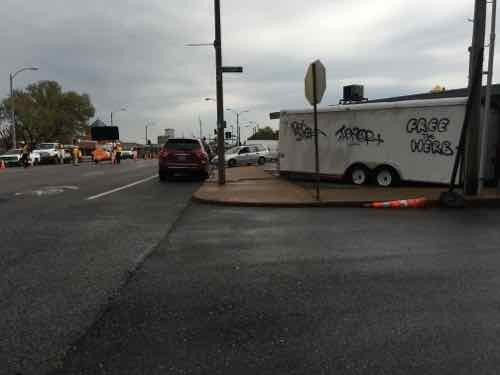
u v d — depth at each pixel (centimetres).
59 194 1252
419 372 266
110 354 289
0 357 285
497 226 741
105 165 3628
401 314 356
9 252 562
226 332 322
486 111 1025
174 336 316
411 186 1344
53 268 489
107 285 430
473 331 324
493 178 1245
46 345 302
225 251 568
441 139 1249
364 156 1377
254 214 876
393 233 682
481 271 477
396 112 1313
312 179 1548
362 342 306
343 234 676
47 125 7744
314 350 294
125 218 831
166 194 1261
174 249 580
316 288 421
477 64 940
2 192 1302
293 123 1530
